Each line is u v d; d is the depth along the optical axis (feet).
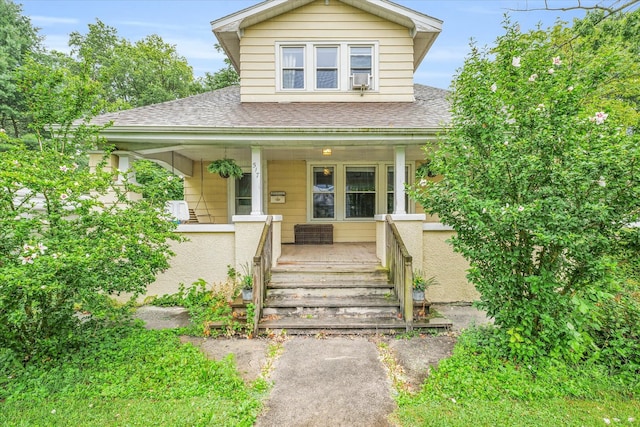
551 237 10.04
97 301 12.08
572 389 9.72
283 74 25.98
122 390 9.90
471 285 19.62
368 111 22.90
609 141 10.80
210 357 12.53
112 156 19.43
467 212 11.89
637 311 11.37
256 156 19.88
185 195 29.45
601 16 24.71
